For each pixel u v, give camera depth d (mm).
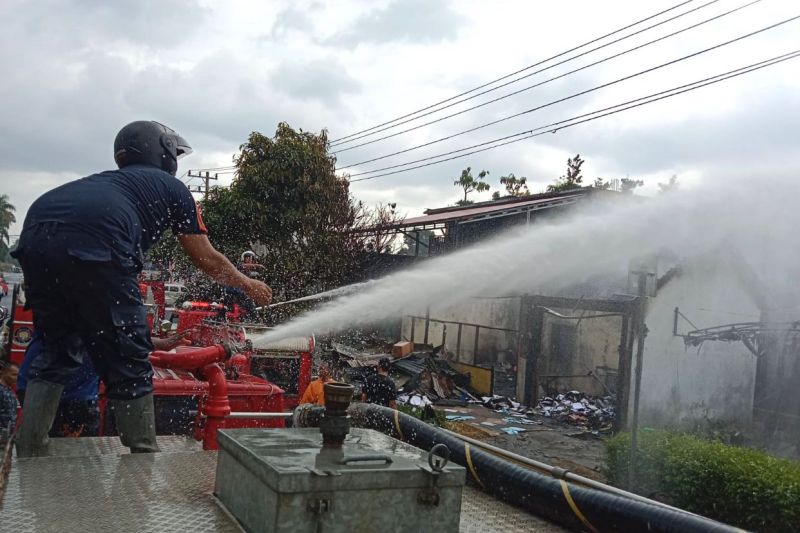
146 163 3475
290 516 1857
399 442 2451
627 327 17500
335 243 19375
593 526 2385
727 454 10297
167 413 5047
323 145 21203
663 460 10477
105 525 2100
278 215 19766
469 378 22594
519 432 17125
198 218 3562
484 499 2779
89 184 3117
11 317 5078
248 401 5613
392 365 22172
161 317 7965
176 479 2633
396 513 1980
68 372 3283
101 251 2980
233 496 2236
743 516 9555
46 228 2979
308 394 6289
